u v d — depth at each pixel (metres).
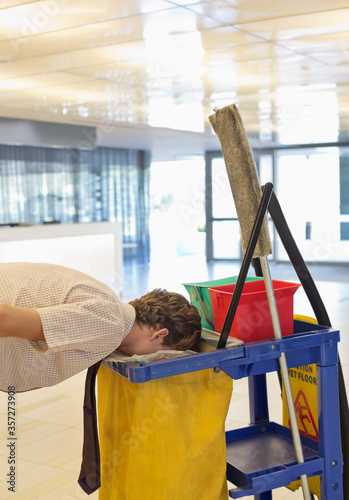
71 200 11.70
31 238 7.25
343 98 6.75
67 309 1.46
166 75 5.37
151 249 13.88
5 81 5.57
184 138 10.40
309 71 5.30
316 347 1.75
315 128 9.41
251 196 1.64
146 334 1.66
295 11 3.56
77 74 5.30
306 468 1.71
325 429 1.74
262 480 1.64
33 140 8.29
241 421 3.21
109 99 6.61
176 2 3.37
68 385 4.10
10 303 1.55
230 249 13.02
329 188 11.80
